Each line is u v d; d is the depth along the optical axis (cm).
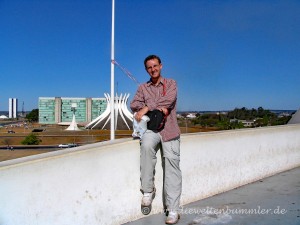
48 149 7131
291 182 687
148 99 440
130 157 448
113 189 424
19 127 14575
